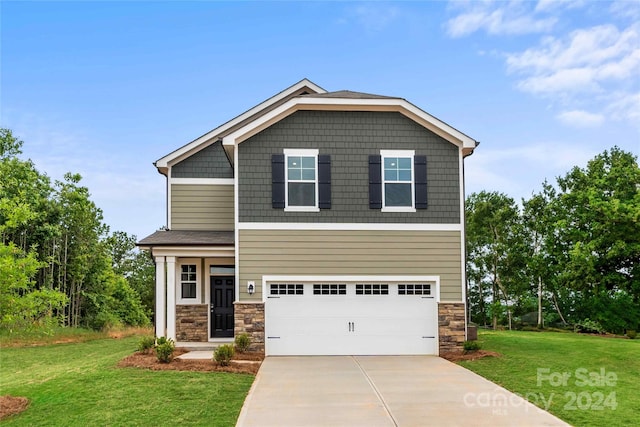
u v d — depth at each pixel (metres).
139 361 14.44
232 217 20.72
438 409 10.36
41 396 11.36
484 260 36.31
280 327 16.91
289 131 17.44
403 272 17.14
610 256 29.56
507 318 36.34
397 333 17.06
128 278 49.00
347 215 17.22
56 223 31.42
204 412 10.15
